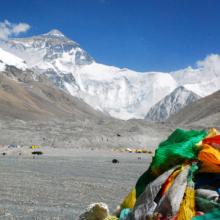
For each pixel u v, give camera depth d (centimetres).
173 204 993
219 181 1021
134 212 1080
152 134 12900
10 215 1625
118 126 13862
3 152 8100
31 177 3250
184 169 1050
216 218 930
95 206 1194
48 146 11194
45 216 1623
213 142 1075
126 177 3478
